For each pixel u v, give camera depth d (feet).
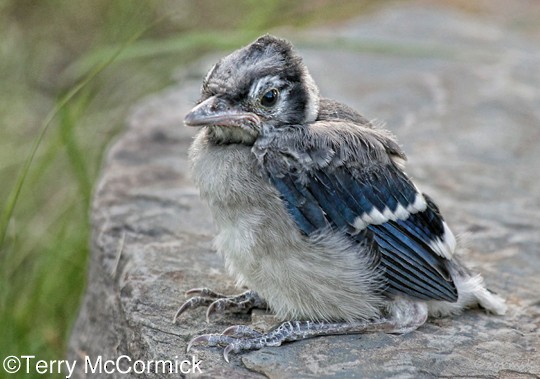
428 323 28.14
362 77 53.42
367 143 27.27
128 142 43.01
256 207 25.91
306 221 25.99
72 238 40.47
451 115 48.37
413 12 66.49
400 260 27.14
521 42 62.64
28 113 51.49
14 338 35.94
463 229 35.47
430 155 43.19
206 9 55.72
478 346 26.73
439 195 38.75
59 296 38.78
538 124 47.93
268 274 26.27
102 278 32.81
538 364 26.02
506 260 33.37
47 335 37.19
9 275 38.83
